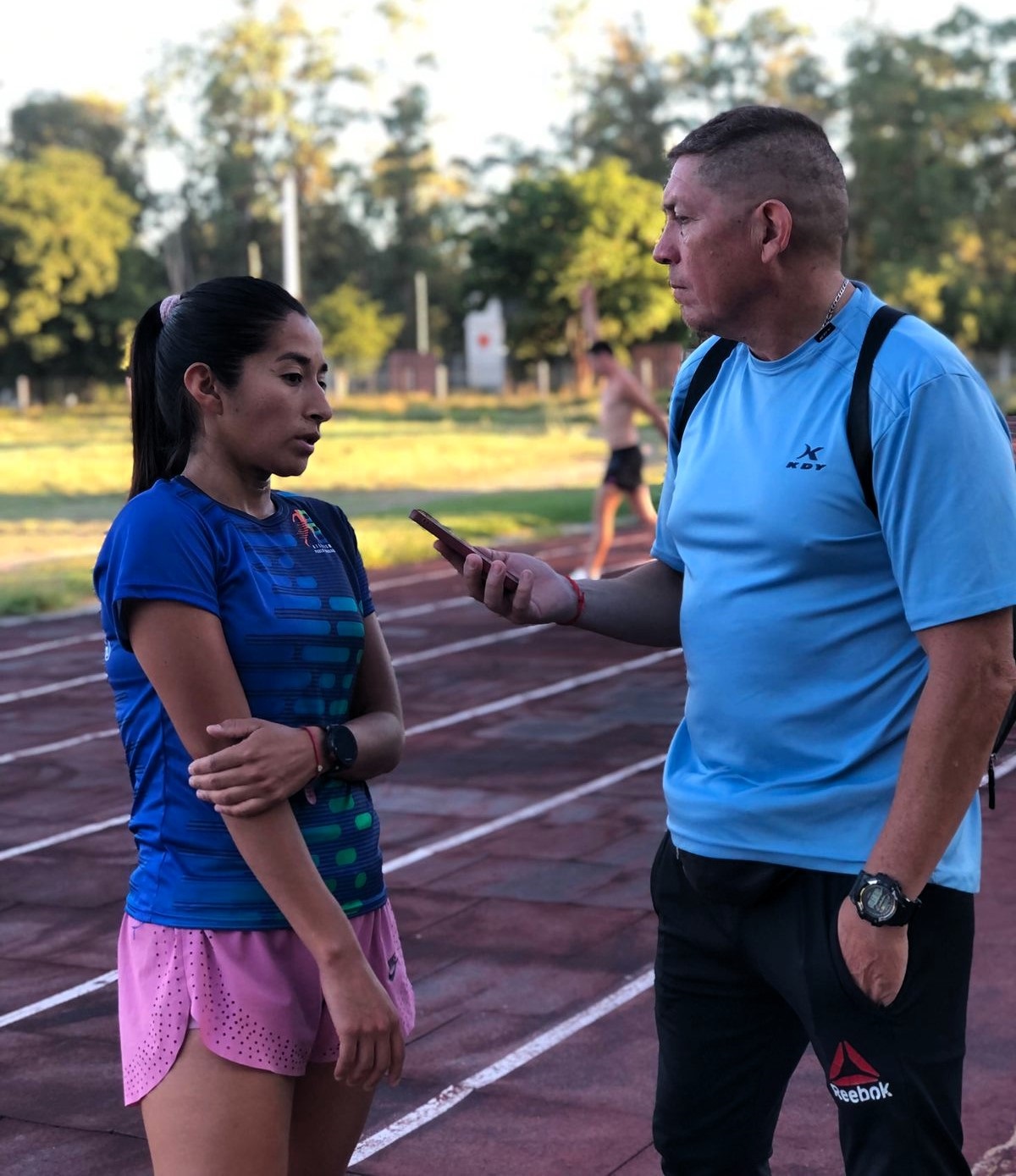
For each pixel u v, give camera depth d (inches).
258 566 100.8
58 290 2568.9
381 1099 163.2
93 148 3233.3
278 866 95.7
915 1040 97.7
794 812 100.3
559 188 2293.3
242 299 101.5
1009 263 2524.6
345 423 1857.8
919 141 2500.0
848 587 99.3
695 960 109.9
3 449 1443.2
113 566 98.4
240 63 3139.8
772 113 101.3
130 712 101.3
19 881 250.2
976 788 95.3
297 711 100.7
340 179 3326.8
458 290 3038.9
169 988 97.7
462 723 359.6
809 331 101.3
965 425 94.0
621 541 699.4
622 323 2304.4
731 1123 112.0
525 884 236.4
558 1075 167.8
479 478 1090.1
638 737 339.0
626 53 3184.1
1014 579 93.8
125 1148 155.6
